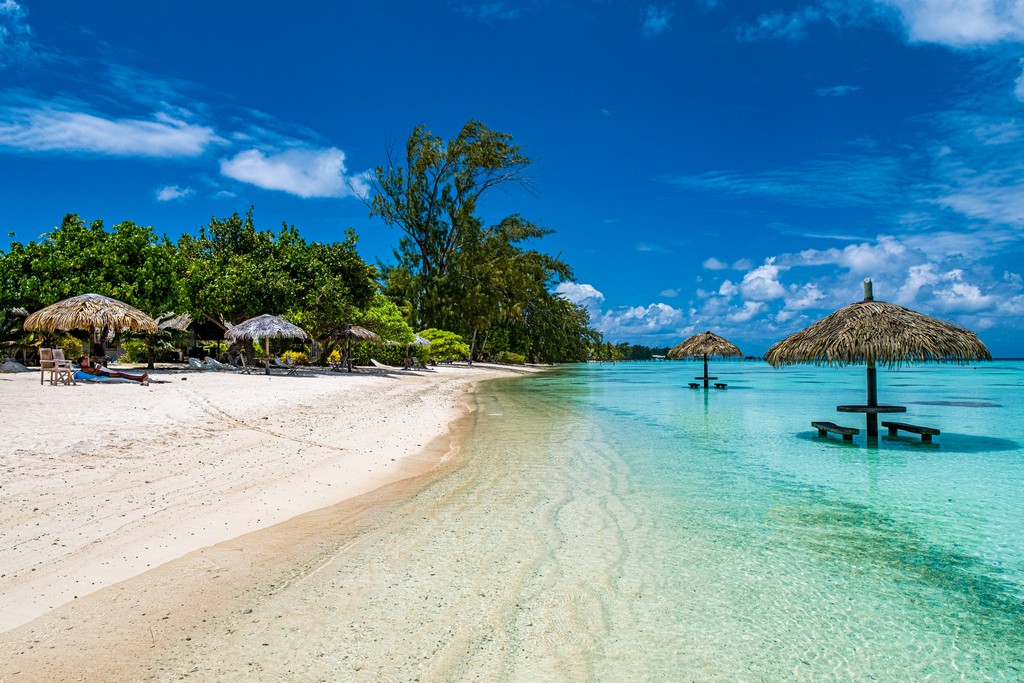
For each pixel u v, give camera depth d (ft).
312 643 11.71
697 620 13.17
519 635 12.28
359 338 104.99
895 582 15.44
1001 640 12.46
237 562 15.83
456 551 17.25
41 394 47.62
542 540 18.38
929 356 32.89
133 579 14.38
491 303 170.60
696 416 54.80
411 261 167.12
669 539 18.66
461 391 87.97
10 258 75.97
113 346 96.78
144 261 80.33
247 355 92.84
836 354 35.42
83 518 17.99
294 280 95.55
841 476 28.22
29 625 12.01
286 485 24.07
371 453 32.24
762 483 26.68
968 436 41.65
